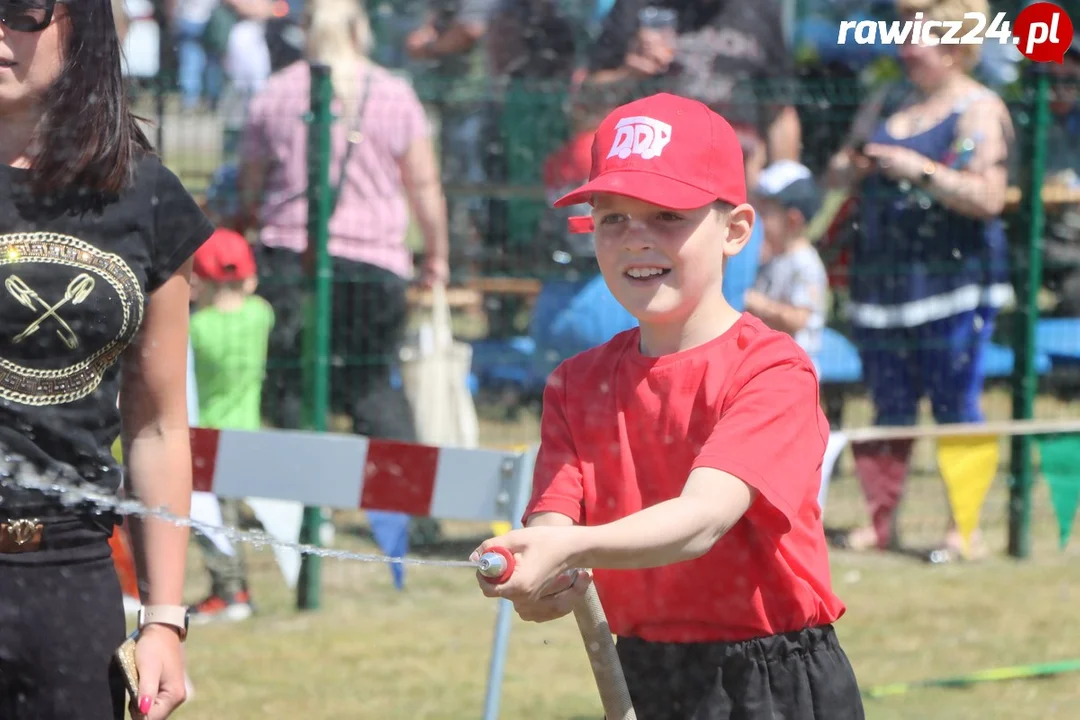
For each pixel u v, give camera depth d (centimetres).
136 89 2572
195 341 2367
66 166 864
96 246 879
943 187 2552
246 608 2239
